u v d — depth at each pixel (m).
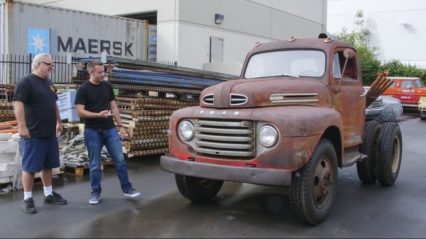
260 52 7.18
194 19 15.98
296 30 22.58
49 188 6.59
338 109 6.60
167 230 5.46
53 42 13.66
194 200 6.58
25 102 6.04
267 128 5.32
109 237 5.22
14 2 12.89
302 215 5.52
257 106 5.59
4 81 12.98
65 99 9.99
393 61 30.36
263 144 5.35
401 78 22.62
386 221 5.95
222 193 7.24
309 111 5.59
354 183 8.19
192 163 5.70
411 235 5.43
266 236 5.27
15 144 7.38
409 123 19.03
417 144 13.27
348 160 6.65
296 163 5.24
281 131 5.24
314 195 5.60
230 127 5.55
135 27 15.54
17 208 6.38
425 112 20.14
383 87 8.37
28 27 13.22
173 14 15.41
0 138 7.50
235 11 17.92
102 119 6.55
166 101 10.02
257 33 19.41
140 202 6.69
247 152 5.46
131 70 9.55
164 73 10.12
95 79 6.46
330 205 5.91
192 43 15.98
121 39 15.20
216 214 6.12
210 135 5.70
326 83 6.42
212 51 16.77
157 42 15.85
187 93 10.52
